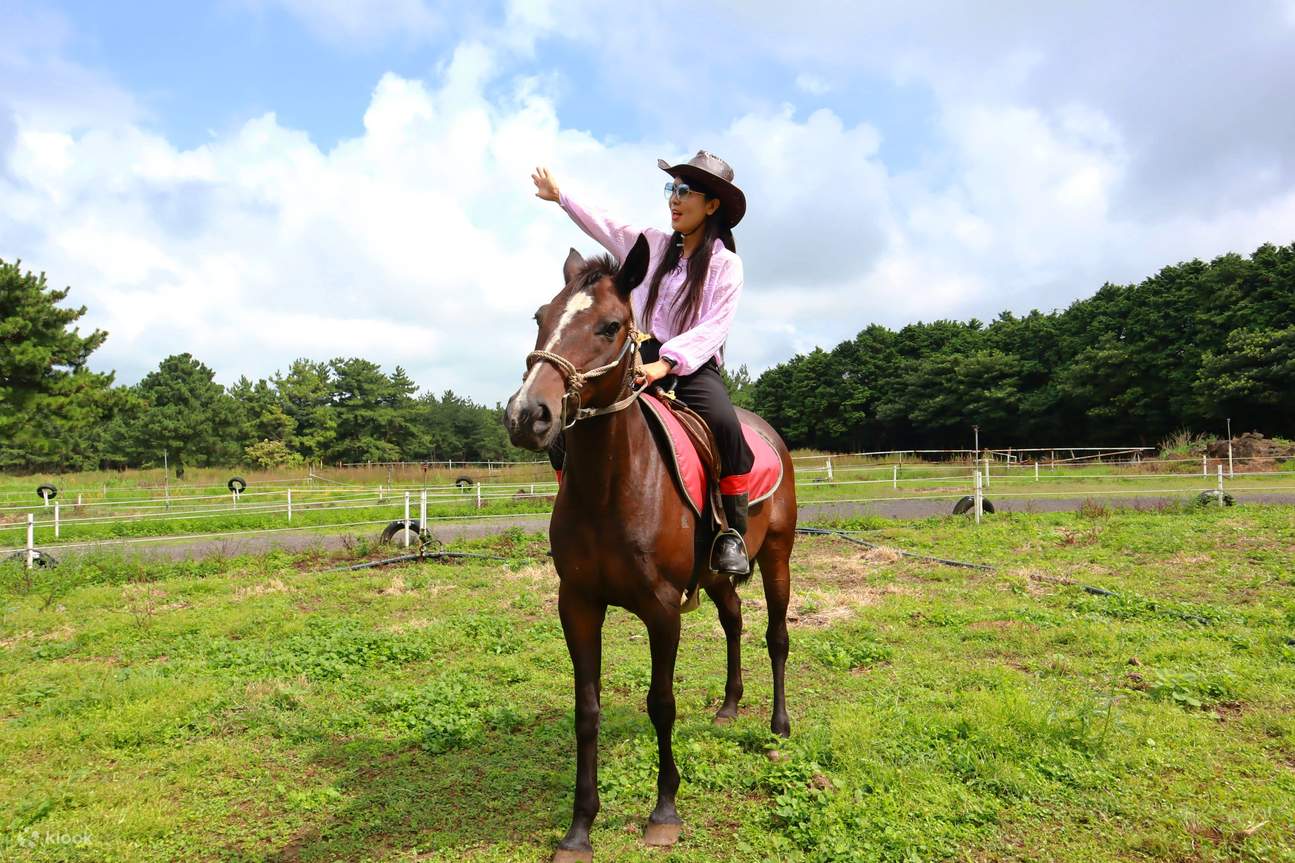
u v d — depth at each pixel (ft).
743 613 22.71
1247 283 115.85
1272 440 83.97
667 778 10.30
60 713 15.62
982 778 11.25
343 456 193.36
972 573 28.09
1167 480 67.46
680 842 10.04
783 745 12.42
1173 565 27.86
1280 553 28.40
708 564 11.12
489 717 14.58
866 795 10.83
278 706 15.67
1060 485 67.15
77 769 13.01
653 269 12.05
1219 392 104.63
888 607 22.52
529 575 30.48
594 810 9.91
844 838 9.70
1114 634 18.78
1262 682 14.99
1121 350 124.57
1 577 30.81
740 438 11.16
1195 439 107.96
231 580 31.37
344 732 14.33
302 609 25.79
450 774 12.32
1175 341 121.60
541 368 8.21
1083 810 10.48
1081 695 14.53
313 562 35.60
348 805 11.38
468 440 223.30
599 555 9.48
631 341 9.32
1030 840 9.84
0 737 14.07
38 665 19.63
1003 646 18.37
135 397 86.94
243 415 171.12
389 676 17.85
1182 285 127.65
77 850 10.15
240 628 22.61
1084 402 134.82
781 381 207.51
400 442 203.62
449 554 35.04
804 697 15.39
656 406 10.47
